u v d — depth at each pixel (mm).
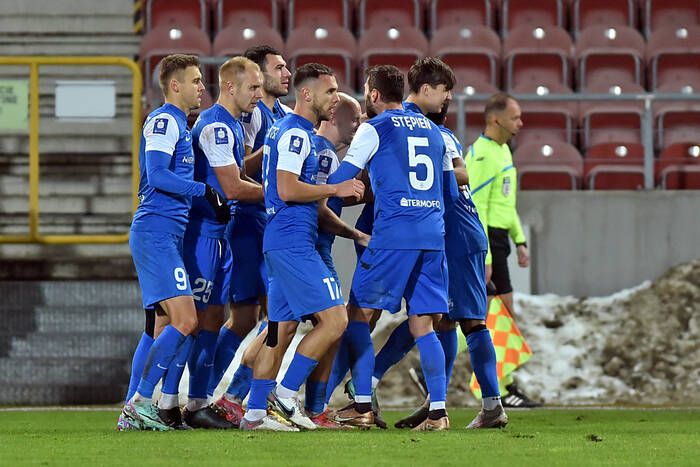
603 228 34812
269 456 14820
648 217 34781
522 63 43812
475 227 20609
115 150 37281
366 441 16844
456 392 30078
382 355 20844
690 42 44656
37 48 42094
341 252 34031
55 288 32531
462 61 43250
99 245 34906
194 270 20156
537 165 38250
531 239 34781
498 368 27469
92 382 30609
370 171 19453
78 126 37719
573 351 31891
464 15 46531
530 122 41000
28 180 36719
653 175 35875
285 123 19125
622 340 32125
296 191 18578
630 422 22484
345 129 20375
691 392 30406
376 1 46438
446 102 20688
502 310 27594
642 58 44219
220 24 45688
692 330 32406
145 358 20516
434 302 19328
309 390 20000
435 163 19609
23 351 31359
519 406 28344
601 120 41219
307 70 19109
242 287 21109
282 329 19375
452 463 14047
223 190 20094
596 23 46219
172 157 19703
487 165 27438
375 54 42938
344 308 18938
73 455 15172
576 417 24172
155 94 35312
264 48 22250
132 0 42625
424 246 19188
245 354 20672
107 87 38344
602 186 38031
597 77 43406
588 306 33750
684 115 41156
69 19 42312
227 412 20609
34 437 18234
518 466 13789
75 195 36406
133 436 18156
